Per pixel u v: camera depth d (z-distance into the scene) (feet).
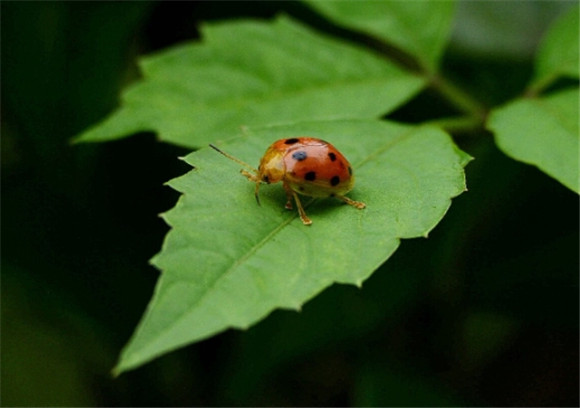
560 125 0.63
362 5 0.73
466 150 0.74
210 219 0.53
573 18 0.70
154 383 0.75
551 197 0.74
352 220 0.55
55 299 0.74
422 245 0.72
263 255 0.53
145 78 0.68
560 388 0.74
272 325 0.72
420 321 0.74
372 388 0.73
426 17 0.71
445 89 0.70
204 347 0.74
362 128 0.62
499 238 0.75
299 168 0.56
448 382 0.74
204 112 0.67
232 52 0.69
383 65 0.70
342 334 0.72
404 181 0.58
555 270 0.74
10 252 0.75
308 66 0.69
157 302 0.50
